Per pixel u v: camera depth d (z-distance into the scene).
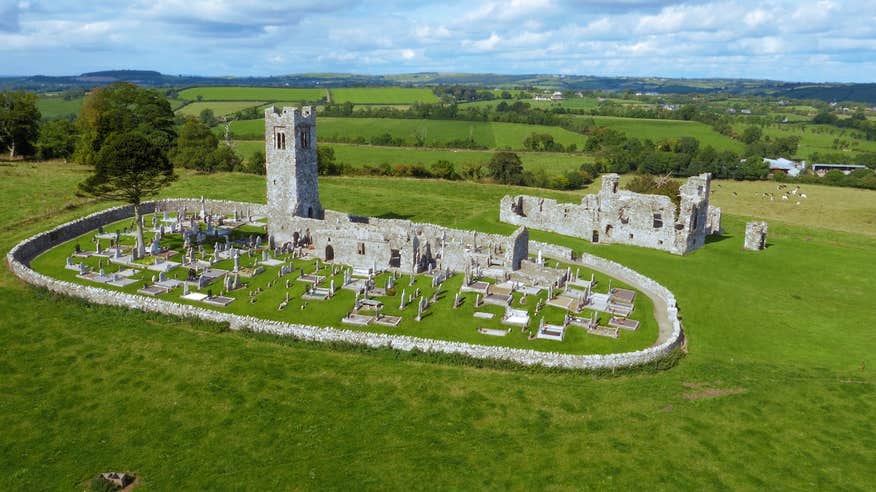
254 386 46.41
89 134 129.62
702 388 47.03
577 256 80.75
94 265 70.00
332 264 74.06
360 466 37.47
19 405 44.03
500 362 50.09
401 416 42.81
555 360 49.69
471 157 177.12
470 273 68.88
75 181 112.06
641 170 166.62
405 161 168.88
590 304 63.00
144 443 40.12
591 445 39.41
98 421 42.44
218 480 36.44
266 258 74.56
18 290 62.16
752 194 145.38
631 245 87.75
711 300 65.81
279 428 41.41
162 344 52.69
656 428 41.28
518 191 139.25
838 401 44.88
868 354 53.75
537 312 60.44
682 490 35.09
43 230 81.00
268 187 84.31
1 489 35.88
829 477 36.31
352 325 55.94
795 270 77.31
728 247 87.38
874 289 70.88
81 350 51.53
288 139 81.19
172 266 69.94
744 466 37.34
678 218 95.75
